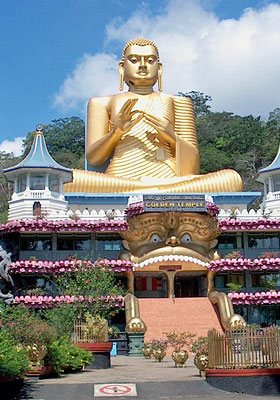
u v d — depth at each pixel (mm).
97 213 42688
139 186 45844
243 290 39750
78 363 22469
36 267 37219
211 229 39312
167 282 39625
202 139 98688
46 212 41812
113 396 16953
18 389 17734
